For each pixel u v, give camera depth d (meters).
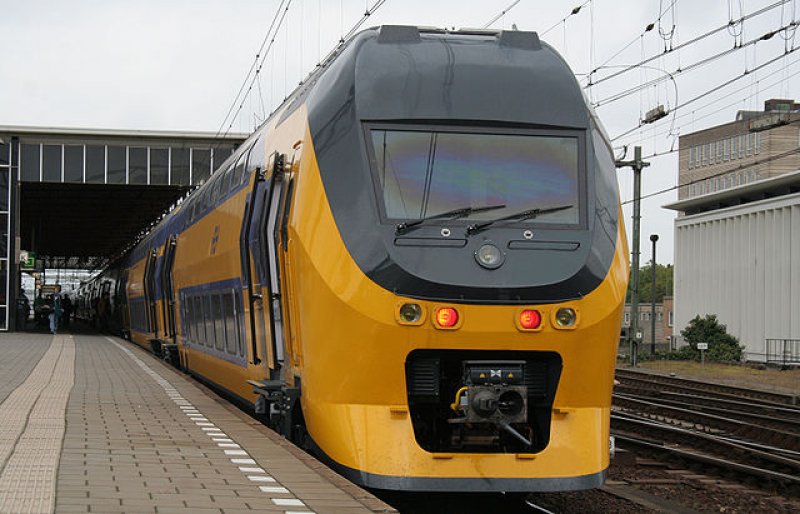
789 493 11.21
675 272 56.66
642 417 19.53
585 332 8.76
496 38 9.96
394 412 8.71
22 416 11.88
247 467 8.54
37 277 61.34
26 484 7.31
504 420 8.66
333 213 8.93
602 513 9.92
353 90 9.27
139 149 43.16
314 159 9.34
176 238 21.80
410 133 9.13
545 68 9.64
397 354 8.61
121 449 9.39
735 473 12.17
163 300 24.72
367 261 8.64
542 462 8.73
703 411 20.89
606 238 9.05
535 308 8.66
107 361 24.81
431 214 8.87
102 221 65.69
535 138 9.30
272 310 11.02
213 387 17.92
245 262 12.76
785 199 44.88
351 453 8.64
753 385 30.50
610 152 9.74
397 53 9.52
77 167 42.75
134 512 6.50
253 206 12.28
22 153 42.53
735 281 49.59
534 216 9.00
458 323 8.56
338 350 8.75
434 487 8.56
